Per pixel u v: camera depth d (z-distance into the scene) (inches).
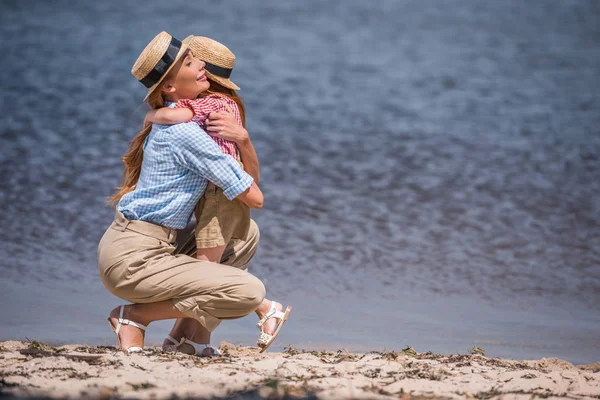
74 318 679.7
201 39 506.6
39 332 631.8
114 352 482.3
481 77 2388.0
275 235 1021.2
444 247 1007.0
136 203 482.3
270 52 2652.6
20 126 1539.1
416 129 1739.7
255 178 505.7
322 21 3361.2
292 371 455.2
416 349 632.4
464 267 928.9
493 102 2060.8
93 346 545.3
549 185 1334.9
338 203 1187.3
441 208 1184.2
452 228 1090.7
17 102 1756.9
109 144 1455.5
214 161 470.3
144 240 480.7
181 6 3533.5
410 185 1309.1
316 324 701.3
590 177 1393.9
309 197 1210.0
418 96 2103.8
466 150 1568.7
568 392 437.7
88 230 993.5
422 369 481.4
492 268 930.7
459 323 725.3
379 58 2632.9
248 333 663.1
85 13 3221.0
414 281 869.8
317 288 827.4
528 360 578.2
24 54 2358.5
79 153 1375.5
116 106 1787.6
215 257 496.4
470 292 838.5
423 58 2664.9
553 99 2117.4
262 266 899.4
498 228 1099.9
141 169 495.2
